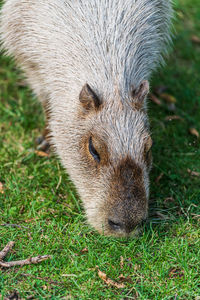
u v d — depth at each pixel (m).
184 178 6.24
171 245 5.00
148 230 5.18
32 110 7.31
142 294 4.44
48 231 5.16
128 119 4.80
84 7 5.64
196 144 6.81
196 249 5.02
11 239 5.02
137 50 5.60
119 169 4.51
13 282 4.46
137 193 4.45
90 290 4.45
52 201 5.64
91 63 5.31
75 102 5.17
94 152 4.79
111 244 5.02
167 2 6.48
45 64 5.70
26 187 5.83
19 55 6.22
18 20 5.98
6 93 7.54
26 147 6.55
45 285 4.47
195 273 4.66
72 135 5.07
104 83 5.13
